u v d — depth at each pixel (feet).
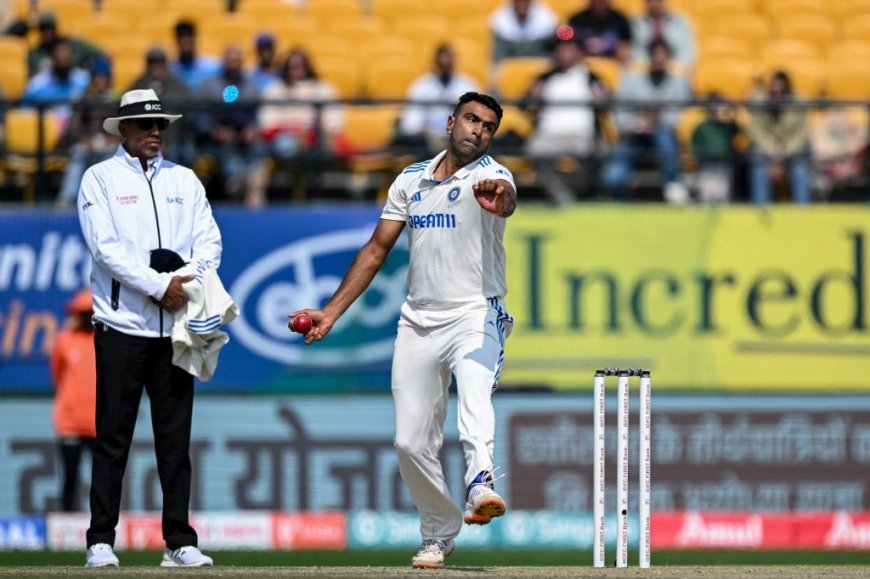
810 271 148.87
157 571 80.12
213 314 91.09
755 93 169.58
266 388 146.00
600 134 156.15
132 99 92.38
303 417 145.69
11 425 144.46
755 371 148.05
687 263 148.77
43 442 144.46
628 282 148.46
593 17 181.57
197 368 91.25
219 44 187.21
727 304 148.66
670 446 146.72
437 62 165.07
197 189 94.84
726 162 154.71
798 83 182.80
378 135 169.78
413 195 83.97
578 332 147.84
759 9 200.03
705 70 182.09
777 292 148.77
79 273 146.41
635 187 158.81
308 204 151.94
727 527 145.48
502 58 182.70
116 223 91.71
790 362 148.25
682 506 145.89
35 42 181.57
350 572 79.46
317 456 145.28
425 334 84.23
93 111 153.17
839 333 148.66
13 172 157.17
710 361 147.95
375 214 147.64
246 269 146.92
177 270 91.35
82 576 76.48
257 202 153.99
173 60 174.09
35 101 145.79
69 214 146.41
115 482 91.61
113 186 92.07
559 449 146.10
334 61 182.50
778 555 137.80
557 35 172.14
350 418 145.79
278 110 161.68
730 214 149.28
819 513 146.41
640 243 148.87
